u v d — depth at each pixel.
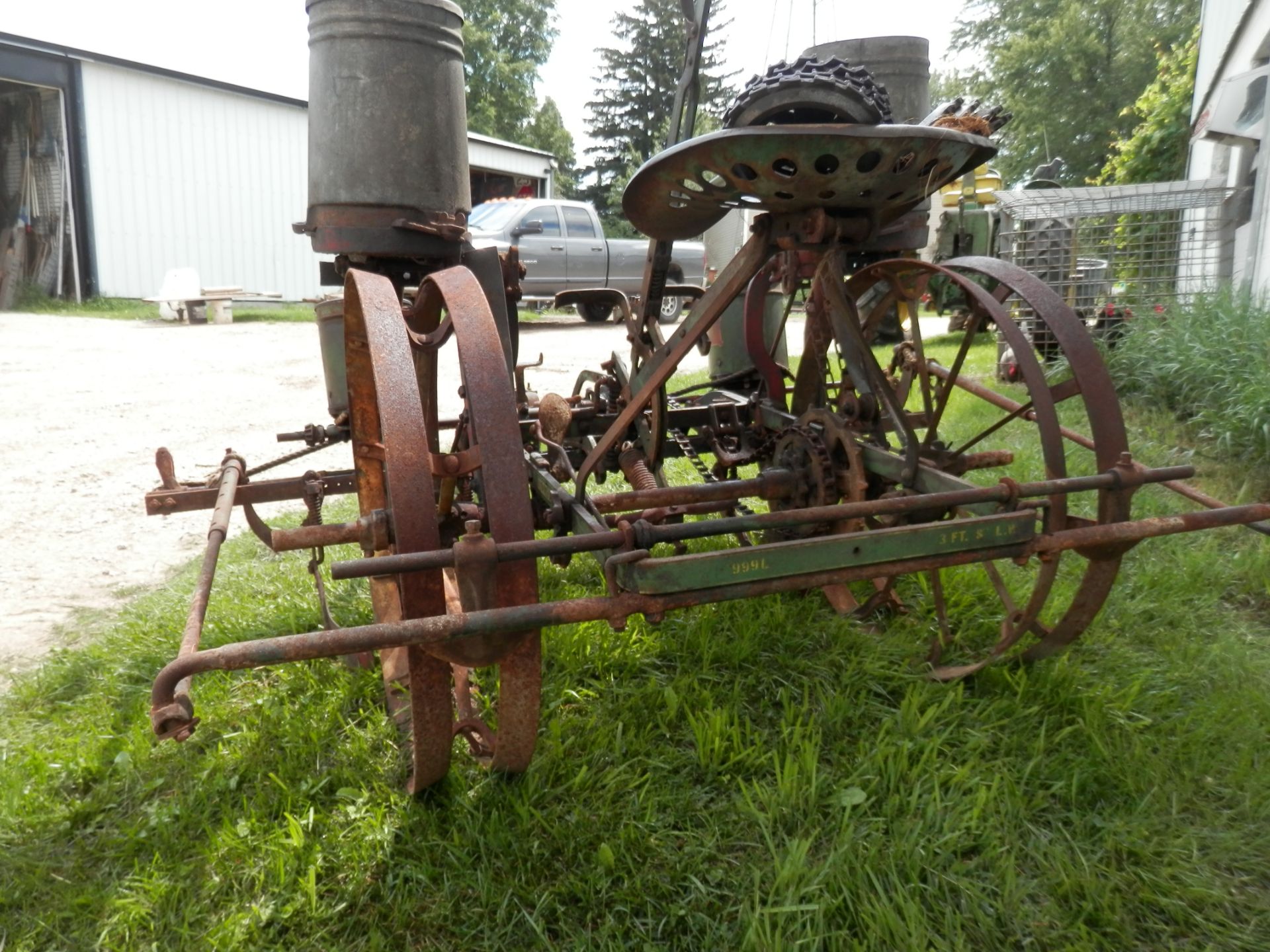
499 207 15.62
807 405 3.66
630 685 3.13
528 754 2.36
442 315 2.99
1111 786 2.54
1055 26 39.25
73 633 3.77
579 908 2.19
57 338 13.26
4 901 2.23
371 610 3.71
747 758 2.68
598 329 16.45
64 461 6.46
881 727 2.81
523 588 2.05
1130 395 6.78
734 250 8.59
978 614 3.60
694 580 2.11
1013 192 9.09
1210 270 9.63
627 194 3.07
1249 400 5.30
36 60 15.73
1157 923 2.10
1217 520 2.49
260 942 2.09
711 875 2.26
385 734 2.86
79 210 16.77
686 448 4.05
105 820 2.54
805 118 2.69
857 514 2.38
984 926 2.08
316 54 3.62
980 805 2.40
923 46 4.56
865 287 3.43
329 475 3.70
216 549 2.58
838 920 2.11
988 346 11.70
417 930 2.14
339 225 3.61
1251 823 2.38
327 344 3.82
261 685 3.21
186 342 13.15
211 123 18.16
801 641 3.36
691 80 3.39
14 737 2.95
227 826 2.43
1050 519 2.70
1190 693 3.02
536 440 3.92
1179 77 18.28
